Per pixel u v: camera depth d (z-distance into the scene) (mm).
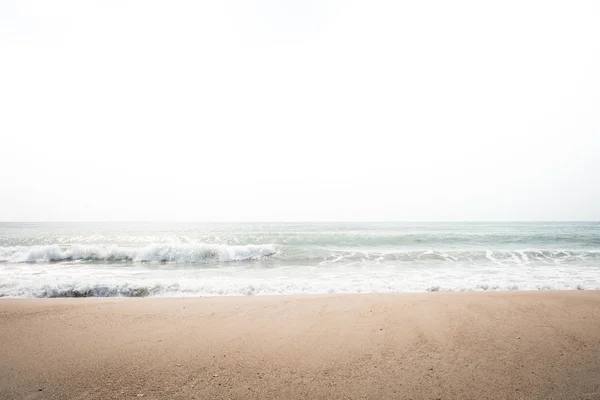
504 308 5688
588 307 5734
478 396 2775
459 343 4051
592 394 2795
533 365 3395
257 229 49094
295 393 2848
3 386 3014
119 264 13242
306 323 4949
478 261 14000
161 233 39500
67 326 4852
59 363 3535
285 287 8344
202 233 38250
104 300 6672
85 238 30453
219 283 8859
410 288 8367
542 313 5363
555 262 13648
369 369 3334
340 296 6859
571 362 3459
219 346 4020
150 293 7828
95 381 3109
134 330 4660
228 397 2783
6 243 25797
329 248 18938
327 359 3600
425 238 24656
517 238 24891
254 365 3453
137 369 3375
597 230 41094
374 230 42625
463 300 6316
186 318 5246
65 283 8141
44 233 40438
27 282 8344
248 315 5414
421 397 2764
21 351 3879
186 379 3139
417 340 4176
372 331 4547
